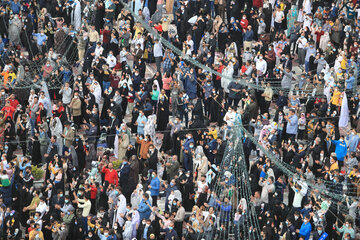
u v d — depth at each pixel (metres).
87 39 156.25
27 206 120.25
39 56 150.88
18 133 134.88
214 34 154.12
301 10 165.50
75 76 151.62
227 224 118.19
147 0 165.25
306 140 136.62
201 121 133.00
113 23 168.25
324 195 118.19
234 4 162.75
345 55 148.25
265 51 152.50
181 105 139.12
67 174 125.81
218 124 139.25
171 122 134.00
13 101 138.62
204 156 125.31
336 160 122.69
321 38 157.38
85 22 163.38
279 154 126.81
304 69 153.62
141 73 150.00
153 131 134.75
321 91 140.62
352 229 114.25
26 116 134.38
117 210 116.25
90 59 152.12
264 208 117.38
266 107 142.00
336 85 139.12
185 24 160.75
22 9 167.00
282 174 123.12
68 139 129.12
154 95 141.38
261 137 132.50
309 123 134.50
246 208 116.69
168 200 119.62
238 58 154.50
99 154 135.88
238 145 128.88
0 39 154.88
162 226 113.88
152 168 127.88
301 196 117.75
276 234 116.06
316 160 125.81
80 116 140.75
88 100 137.50
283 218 116.69
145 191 122.50
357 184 120.38
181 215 115.94
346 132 140.25
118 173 127.75
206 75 144.25
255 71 143.88
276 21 163.62
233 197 119.12
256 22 160.62
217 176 123.19
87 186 118.38
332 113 137.25
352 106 140.50
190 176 123.06
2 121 134.62
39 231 114.12
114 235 112.62
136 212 115.12
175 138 132.00
